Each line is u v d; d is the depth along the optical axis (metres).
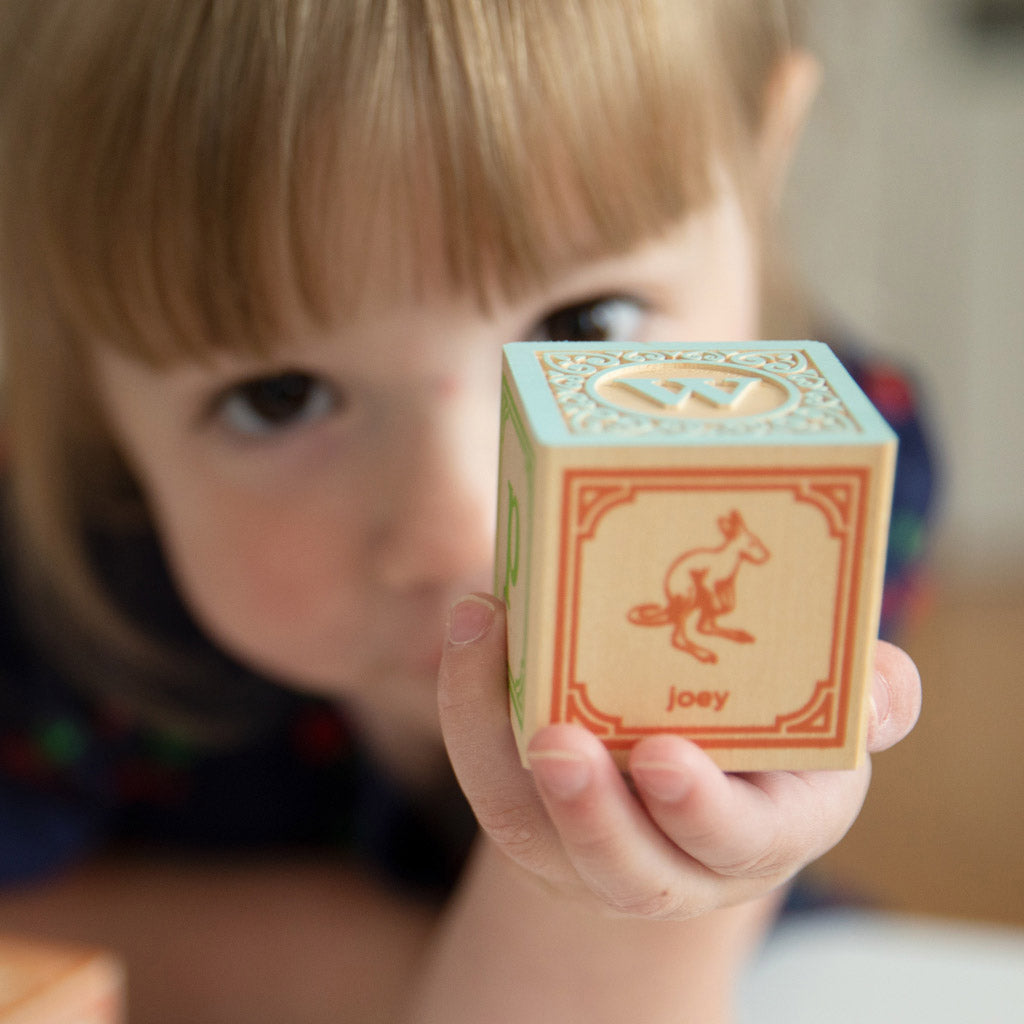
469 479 0.40
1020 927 0.78
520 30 0.38
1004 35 1.10
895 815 0.90
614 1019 0.36
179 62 0.38
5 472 0.56
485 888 0.37
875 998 0.43
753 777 0.29
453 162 0.38
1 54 0.43
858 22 0.99
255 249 0.39
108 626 0.54
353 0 0.38
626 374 0.29
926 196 1.13
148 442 0.44
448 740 0.30
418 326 0.39
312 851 0.57
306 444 0.41
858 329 1.15
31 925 0.50
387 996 0.45
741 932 0.37
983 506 1.23
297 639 0.43
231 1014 0.45
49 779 0.54
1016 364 1.19
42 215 0.41
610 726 0.28
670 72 0.40
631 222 0.40
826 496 0.27
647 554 0.27
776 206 0.51
